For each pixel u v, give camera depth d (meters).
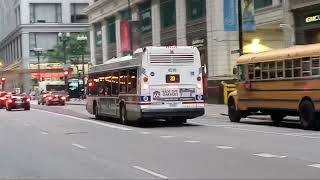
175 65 24.70
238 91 26.83
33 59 116.38
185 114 24.73
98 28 76.06
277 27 41.31
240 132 20.89
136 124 26.53
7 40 137.12
